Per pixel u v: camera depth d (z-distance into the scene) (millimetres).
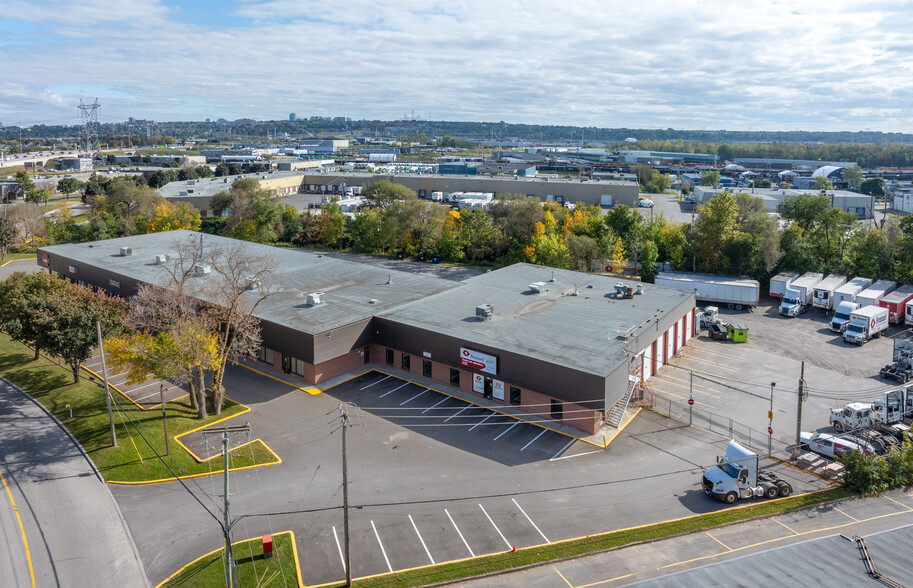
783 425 49906
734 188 186250
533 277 79125
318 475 42375
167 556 34469
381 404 53500
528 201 116062
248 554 34312
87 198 169750
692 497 39875
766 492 40094
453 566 33188
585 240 97500
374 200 139875
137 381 47094
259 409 52469
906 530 36125
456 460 44250
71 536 36312
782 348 68062
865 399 54312
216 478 42219
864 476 40906
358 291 71000
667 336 63781
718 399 54719
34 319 53156
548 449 45875
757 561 33031
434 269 108000
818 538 35188
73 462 44625
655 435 48094
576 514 37969
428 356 57781
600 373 46906
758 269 92875
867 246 91250
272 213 130625
